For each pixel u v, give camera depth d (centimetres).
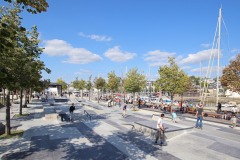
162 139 1237
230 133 1574
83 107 3469
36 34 1456
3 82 768
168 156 1041
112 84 5478
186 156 1046
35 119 2133
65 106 3650
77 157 1002
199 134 1514
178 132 1459
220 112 2589
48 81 1928
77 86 8225
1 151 1080
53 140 1305
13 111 2853
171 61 2723
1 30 538
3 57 973
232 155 1070
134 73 3469
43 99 4988
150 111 2984
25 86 1351
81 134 1473
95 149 1131
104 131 1585
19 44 1276
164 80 2702
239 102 5322
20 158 980
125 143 1259
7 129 1418
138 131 1596
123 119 2217
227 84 2561
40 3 628
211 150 1149
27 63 1280
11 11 1242
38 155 1023
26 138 1343
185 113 2778
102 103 4528
